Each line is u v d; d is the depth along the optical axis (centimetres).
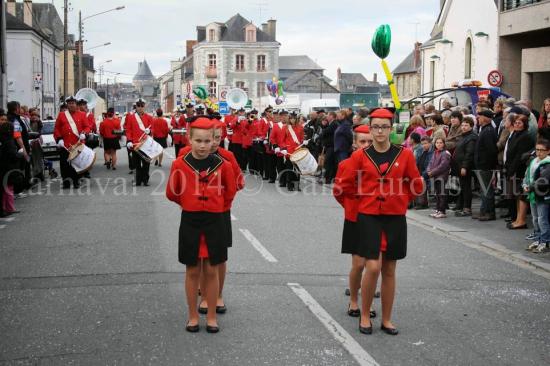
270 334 633
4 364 555
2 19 2141
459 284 834
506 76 2936
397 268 913
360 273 683
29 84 5153
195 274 638
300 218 1310
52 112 6238
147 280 821
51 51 6234
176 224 1216
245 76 8956
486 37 3288
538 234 1059
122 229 1164
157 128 2386
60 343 606
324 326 659
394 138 1778
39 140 1895
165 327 653
